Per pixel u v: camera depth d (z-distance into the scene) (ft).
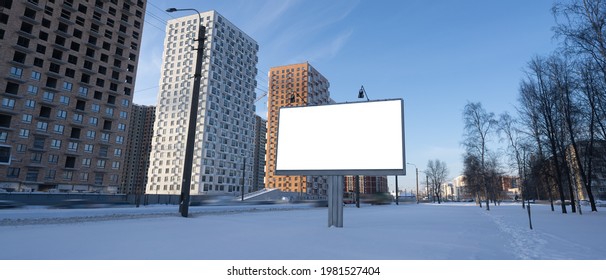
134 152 490.49
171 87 344.49
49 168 211.20
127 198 127.75
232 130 348.59
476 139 127.54
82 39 231.09
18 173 198.70
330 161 45.39
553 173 100.42
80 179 225.35
